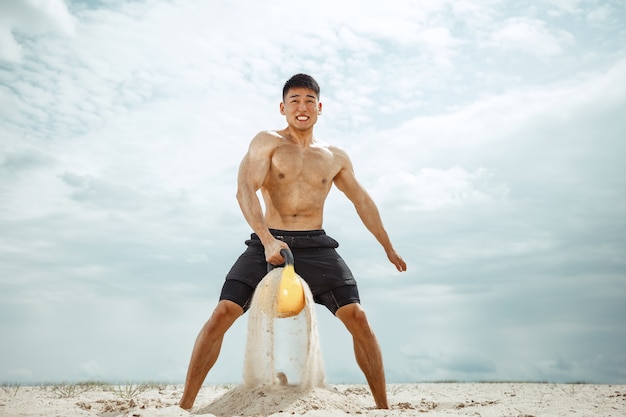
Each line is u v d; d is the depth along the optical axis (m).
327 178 5.22
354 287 5.04
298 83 5.18
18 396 5.77
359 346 5.02
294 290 4.41
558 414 4.56
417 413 4.36
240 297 4.75
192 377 4.66
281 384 4.58
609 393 6.41
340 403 4.37
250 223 4.84
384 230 5.51
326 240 5.05
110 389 6.92
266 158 5.08
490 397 6.40
